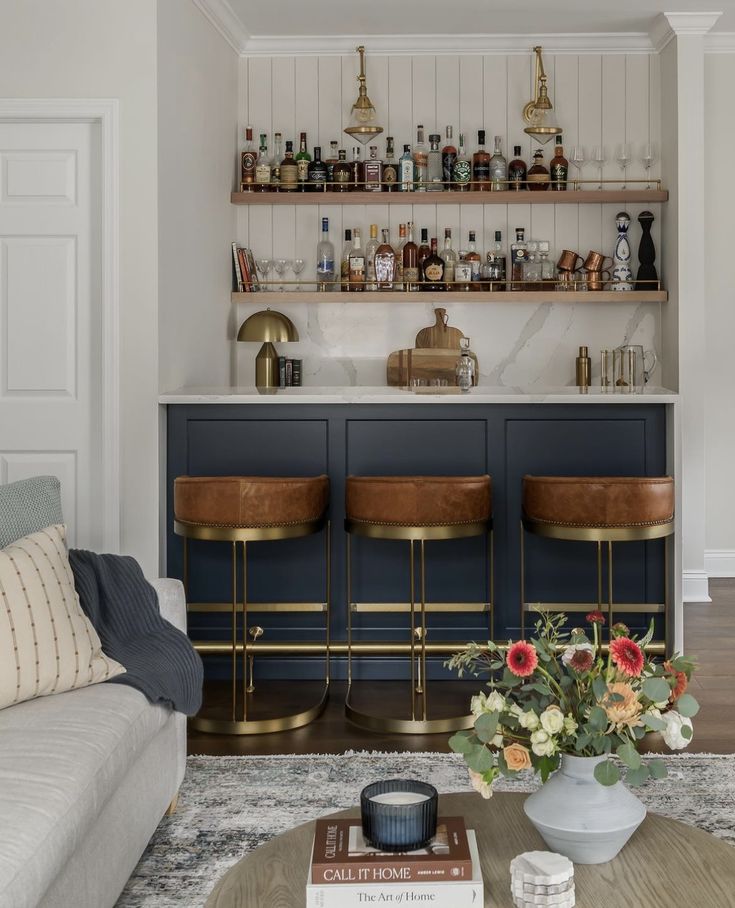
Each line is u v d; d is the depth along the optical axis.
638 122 5.88
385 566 4.14
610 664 1.70
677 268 5.60
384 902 1.45
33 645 2.28
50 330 4.30
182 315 4.60
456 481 3.56
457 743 1.71
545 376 5.99
